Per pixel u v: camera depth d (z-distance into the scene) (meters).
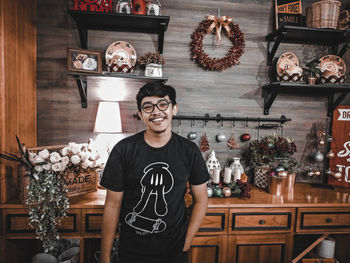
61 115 1.79
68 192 1.39
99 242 1.73
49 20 1.73
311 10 1.75
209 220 1.42
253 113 1.97
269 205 1.45
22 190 1.32
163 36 1.72
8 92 1.38
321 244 1.67
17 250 1.48
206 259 1.45
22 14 1.53
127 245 1.02
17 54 1.48
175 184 0.99
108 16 1.57
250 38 1.92
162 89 0.94
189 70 1.88
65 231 1.36
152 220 0.99
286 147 1.72
